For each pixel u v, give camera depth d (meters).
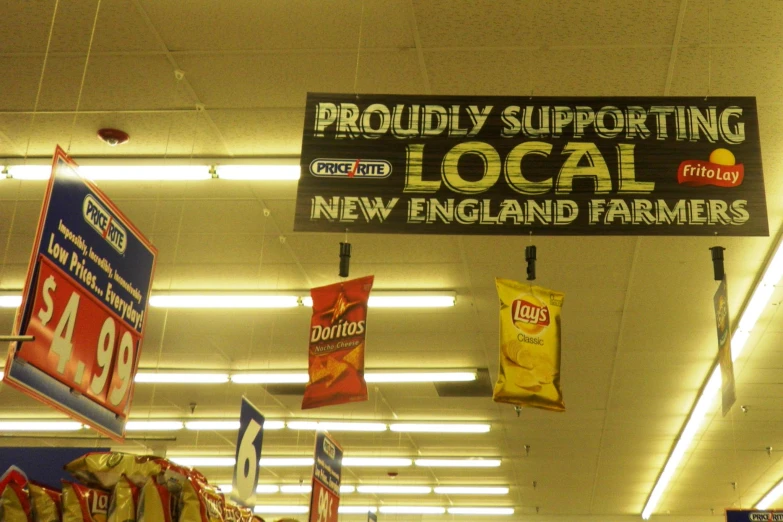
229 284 9.93
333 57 6.08
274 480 20.05
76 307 4.21
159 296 10.21
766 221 4.80
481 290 9.80
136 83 6.39
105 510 3.84
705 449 15.88
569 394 13.18
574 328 10.82
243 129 6.94
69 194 4.16
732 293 9.64
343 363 6.04
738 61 5.98
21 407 14.17
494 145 5.01
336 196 4.94
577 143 4.99
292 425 15.38
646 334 10.88
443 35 5.84
